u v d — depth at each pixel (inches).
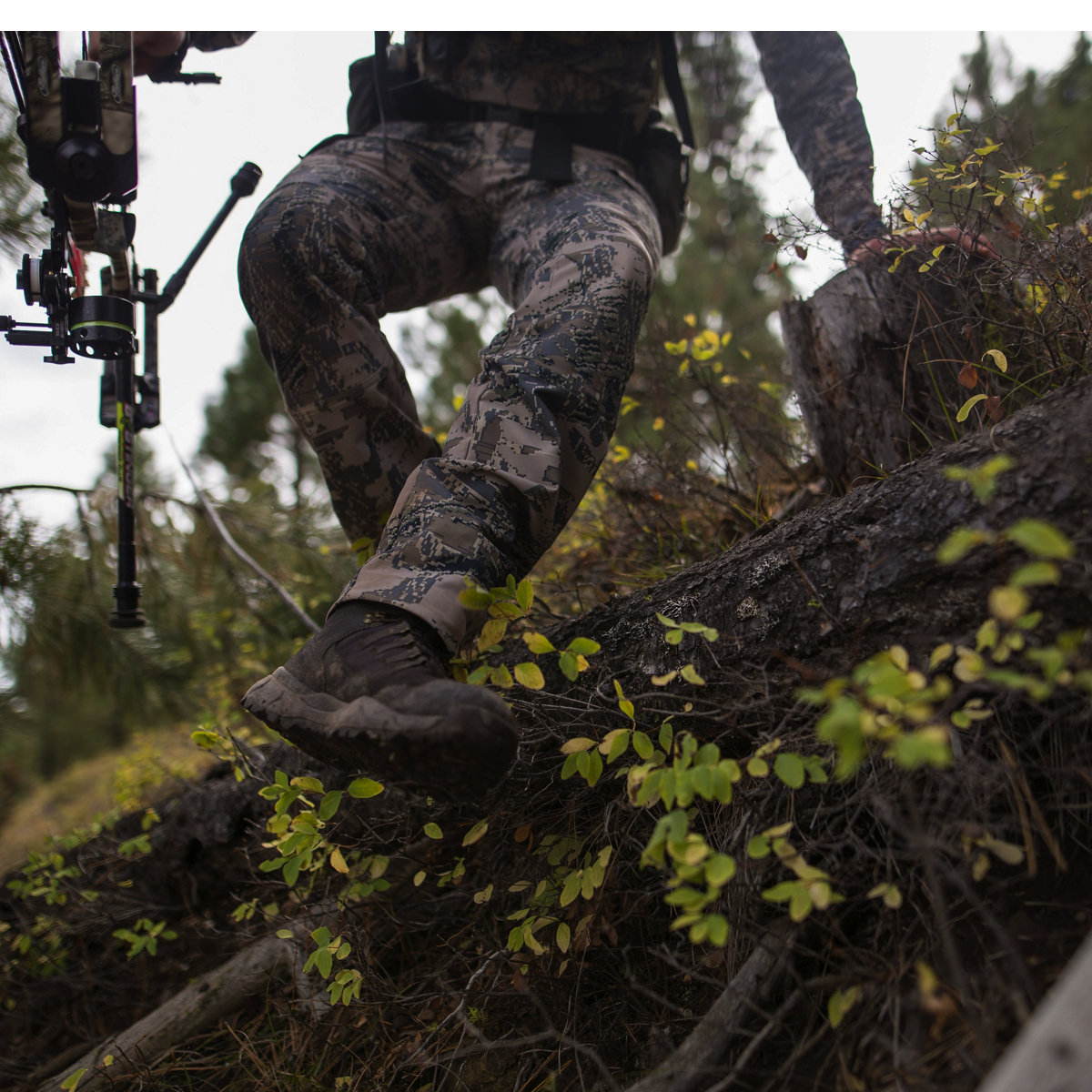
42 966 76.5
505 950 49.1
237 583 111.7
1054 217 62.6
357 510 64.7
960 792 38.2
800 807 44.3
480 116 66.3
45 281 64.6
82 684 118.6
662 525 80.3
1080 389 40.8
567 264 55.6
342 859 51.6
